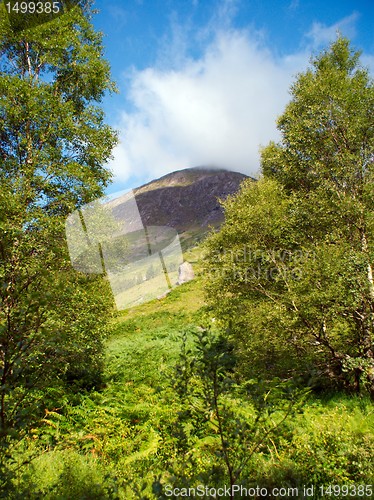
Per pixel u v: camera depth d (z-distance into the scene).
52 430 7.24
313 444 5.82
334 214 11.28
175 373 3.16
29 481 4.38
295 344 10.62
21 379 3.07
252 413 5.86
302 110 13.55
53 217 8.59
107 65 12.91
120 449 6.84
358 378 9.85
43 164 10.11
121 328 23.84
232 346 3.01
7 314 2.83
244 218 13.26
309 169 12.98
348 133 11.33
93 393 10.15
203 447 5.55
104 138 12.26
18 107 10.07
